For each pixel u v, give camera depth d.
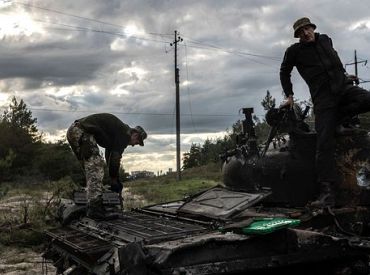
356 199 5.03
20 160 28.73
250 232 3.85
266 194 5.05
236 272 3.83
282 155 5.41
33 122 39.53
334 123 5.06
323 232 4.73
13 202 15.48
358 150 5.06
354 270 4.45
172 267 3.62
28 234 10.24
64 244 5.16
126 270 3.67
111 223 5.25
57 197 13.07
